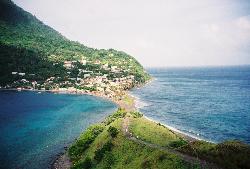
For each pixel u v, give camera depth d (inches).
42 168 2608.3
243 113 5551.2
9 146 3287.4
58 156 2920.8
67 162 2743.6
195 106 6348.4
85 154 2815.0
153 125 3432.6
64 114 5310.0
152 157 2239.2
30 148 3198.8
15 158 2871.6
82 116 5103.3
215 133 4060.0
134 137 2790.4
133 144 2591.0
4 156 2935.5
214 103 6806.1
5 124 4468.5
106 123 3887.8
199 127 4399.6
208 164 1991.9
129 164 2325.3
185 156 2145.7
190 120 4896.7
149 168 2130.9
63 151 3075.8
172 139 2837.1
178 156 2143.2
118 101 6929.1
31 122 4608.8
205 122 4753.9
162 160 2155.5
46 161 2780.5
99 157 2564.0
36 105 6348.4
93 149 2815.0
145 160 2239.2
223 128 4360.2
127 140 2694.4
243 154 2103.8
